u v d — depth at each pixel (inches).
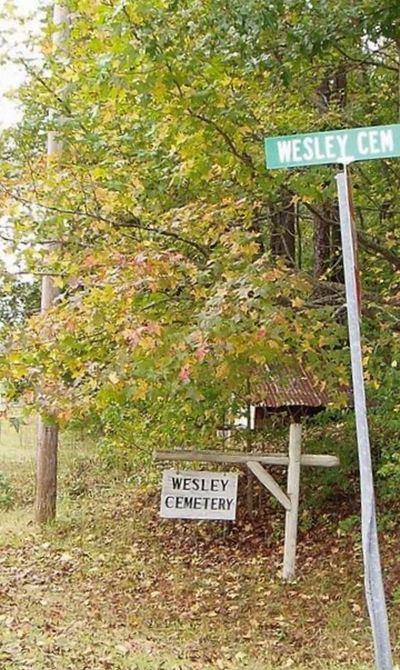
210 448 440.8
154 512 514.3
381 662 119.0
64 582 370.0
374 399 422.6
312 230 509.0
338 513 450.3
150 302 253.0
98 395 247.0
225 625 308.3
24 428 887.1
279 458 372.8
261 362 238.5
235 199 286.0
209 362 234.5
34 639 257.6
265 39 248.2
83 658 237.1
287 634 297.6
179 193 300.7
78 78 267.1
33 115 335.0
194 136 251.0
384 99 340.2
